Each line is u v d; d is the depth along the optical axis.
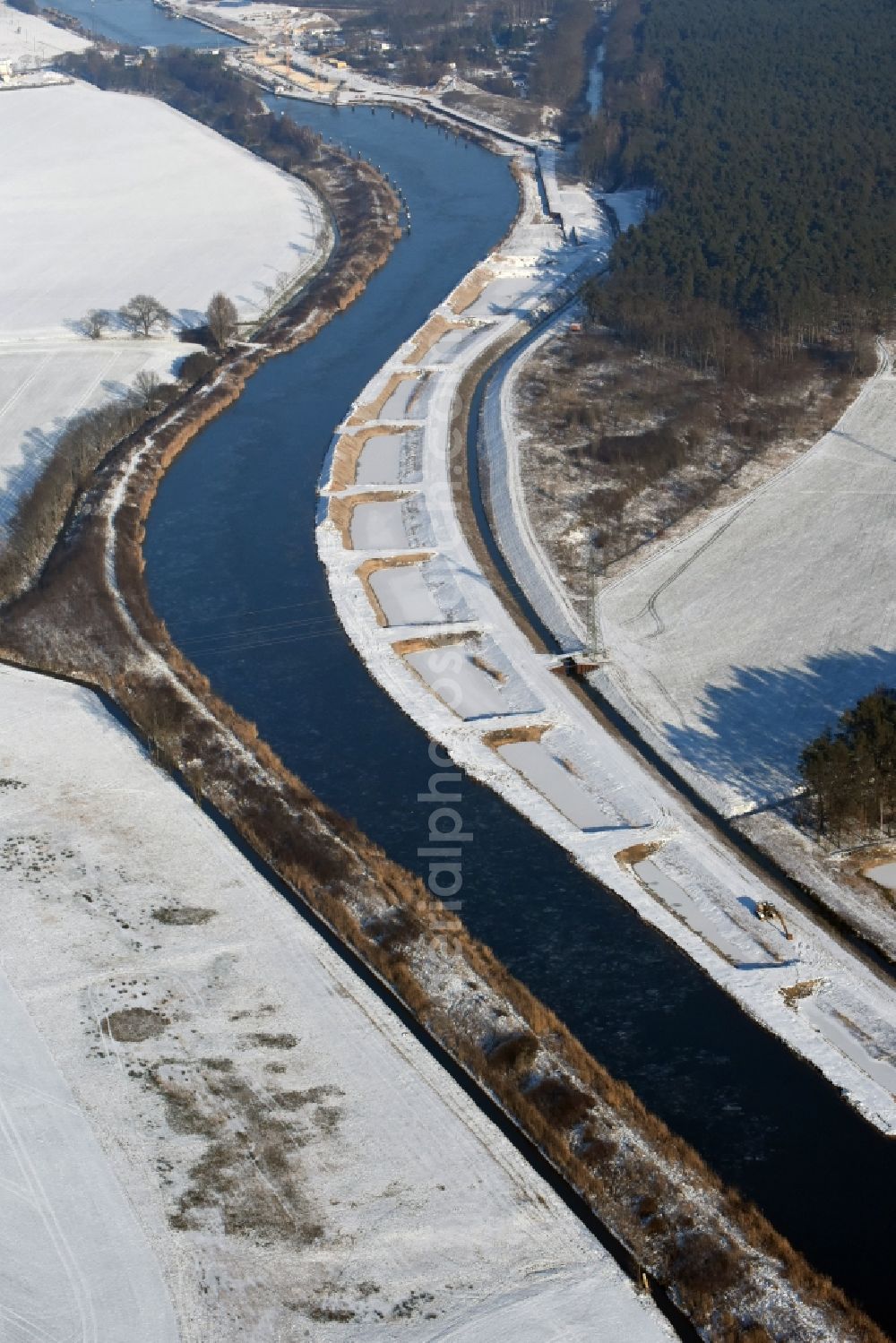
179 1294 97.88
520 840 140.50
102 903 133.62
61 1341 94.88
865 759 136.25
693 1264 98.50
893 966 124.31
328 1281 98.44
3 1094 113.50
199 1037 118.50
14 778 151.38
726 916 130.12
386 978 124.81
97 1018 120.56
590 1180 104.69
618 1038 118.06
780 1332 93.88
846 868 135.12
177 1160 107.56
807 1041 116.50
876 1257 99.94
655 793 146.12
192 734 156.88
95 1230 102.31
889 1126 108.94
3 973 125.75
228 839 142.50
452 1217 102.69
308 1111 111.44
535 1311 95.81
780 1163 106.75
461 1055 116.44
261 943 128.50
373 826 143.50
